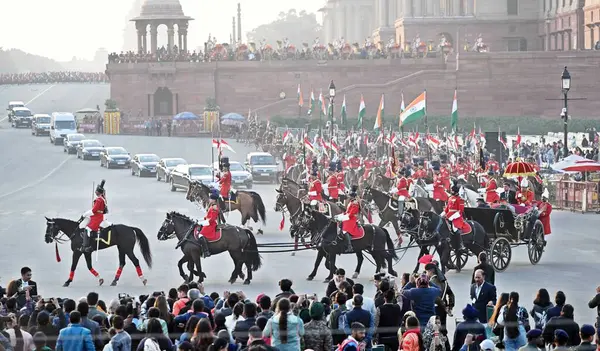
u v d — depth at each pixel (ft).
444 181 325.01
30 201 433.48
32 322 153.99
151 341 132.26
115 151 602.85
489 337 159.43
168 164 527.81
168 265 272.31
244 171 491.31
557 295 156.46
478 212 257.55
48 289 234.99
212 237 235.20
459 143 518.37
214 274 257.55
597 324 156.35
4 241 317.22
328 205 281.74
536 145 555.69
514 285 236.84
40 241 317.42
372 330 151.43
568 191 408.05
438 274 176.35
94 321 144.87
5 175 558.97
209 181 459.32
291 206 287.07
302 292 225.97
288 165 483.10
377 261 240.73
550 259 277.85
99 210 238.48
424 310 161.99
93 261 279.08
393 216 295.89
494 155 480.64
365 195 298.56
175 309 161.38
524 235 262.47
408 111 488.85
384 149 523.29
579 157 376.27
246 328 141.18
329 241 238.48
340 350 134.82
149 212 386.93
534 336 140.56
